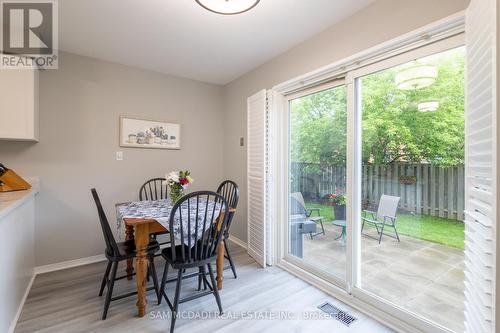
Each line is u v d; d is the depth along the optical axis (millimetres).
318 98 2438
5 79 2125
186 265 1759
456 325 1530
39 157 2527
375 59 1824
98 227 2859
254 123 2914
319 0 1805
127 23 2123
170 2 1843
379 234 1934
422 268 1691
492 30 936
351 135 2020
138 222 1808
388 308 1797
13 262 1740
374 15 1798
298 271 2521
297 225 2707
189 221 1746
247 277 2490
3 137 2115
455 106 1514
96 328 1714
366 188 2012
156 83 3268
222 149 3895
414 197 1722
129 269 2416
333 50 2121
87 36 2348
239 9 1627
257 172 2850
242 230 3424
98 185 2861
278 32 2260
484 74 1075
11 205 1547
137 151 3125
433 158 1621
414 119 1706
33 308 1924
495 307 938
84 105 2770
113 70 2951
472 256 1190
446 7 1421
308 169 2570
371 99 1948
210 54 2748
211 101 3775
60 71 2627
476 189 1159
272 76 2850
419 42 1578
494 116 934
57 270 2598
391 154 1843
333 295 2143
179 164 3471
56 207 2623
